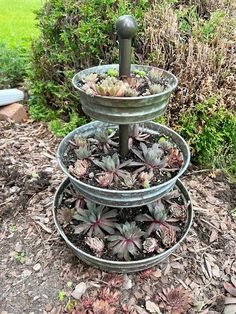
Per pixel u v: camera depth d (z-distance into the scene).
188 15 2.53
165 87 1.47
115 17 2.26
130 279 1.69
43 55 2.61
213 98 2.22
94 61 2.46
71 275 1.72
